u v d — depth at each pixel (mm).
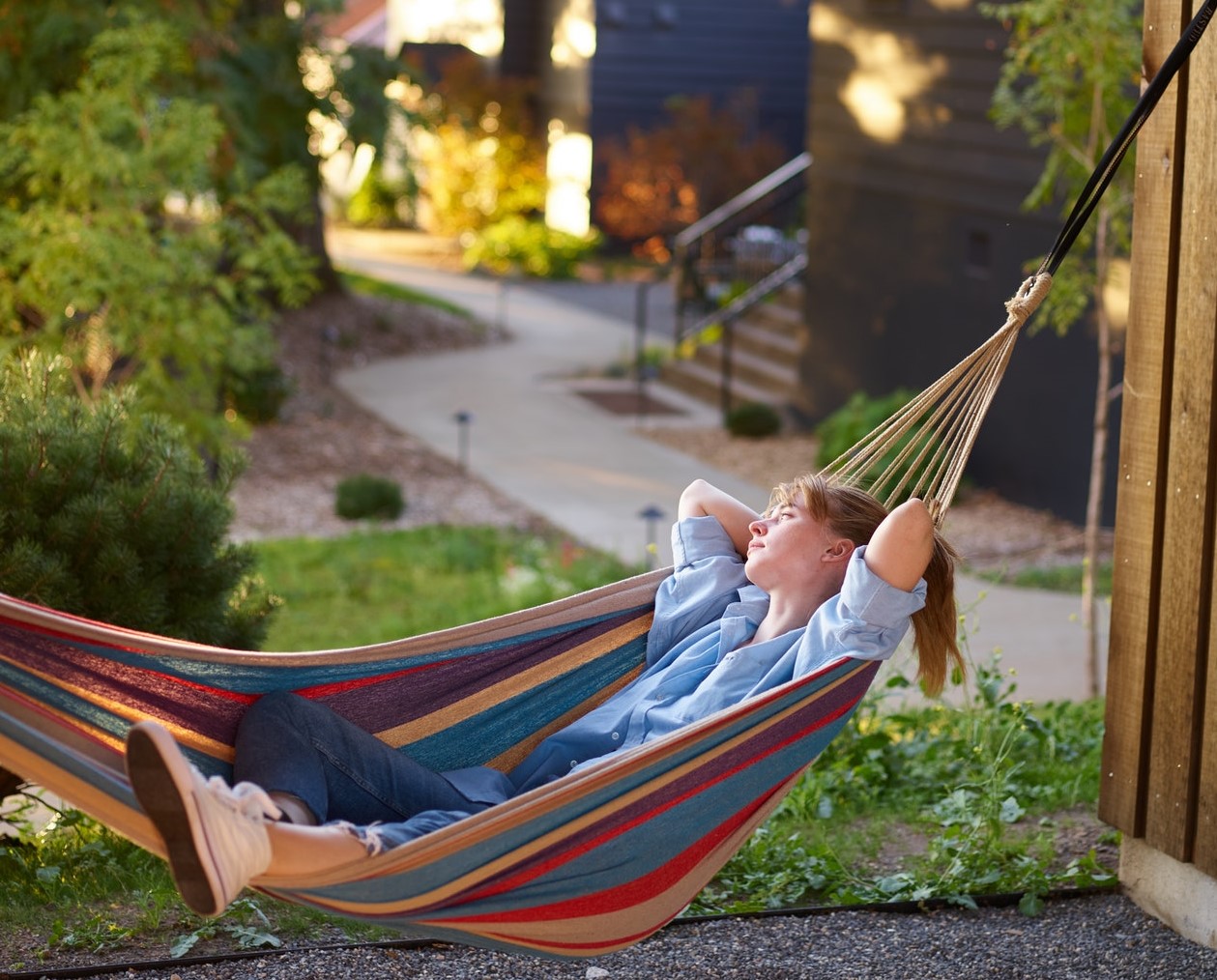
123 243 9164
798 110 29500
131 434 5137
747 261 19016
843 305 14625
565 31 29531
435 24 32438
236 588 5035
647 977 4008
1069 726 6203
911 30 13227
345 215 32750
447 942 4188
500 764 3789
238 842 2756
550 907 3236
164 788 2629
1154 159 4180
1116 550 4418
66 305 9281
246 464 5094
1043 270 3611
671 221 27828
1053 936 4293
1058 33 7727
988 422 12484
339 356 18750
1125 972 4066
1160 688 4277
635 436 15219
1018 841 4895
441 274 27016
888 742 5758
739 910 4449
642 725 3674
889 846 4988
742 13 28875
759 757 3311
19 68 11594
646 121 29000
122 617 4551
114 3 11914
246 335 9977
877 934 4305
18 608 3031
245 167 12023
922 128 13133
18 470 4523
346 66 15805
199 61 12594
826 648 3438
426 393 17094
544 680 3764
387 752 3457
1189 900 4281
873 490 3756
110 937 4082
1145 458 4273
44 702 3150
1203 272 4035
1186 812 4195
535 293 25578
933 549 3492
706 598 3832
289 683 3395
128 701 3252
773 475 13508
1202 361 4051
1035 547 10828
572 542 11391
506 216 29719
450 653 3564
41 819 5379
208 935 4133
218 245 9891
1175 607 4199
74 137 9141
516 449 14523
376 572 10508
